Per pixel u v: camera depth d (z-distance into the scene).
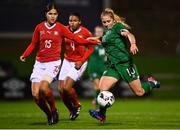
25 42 70.31
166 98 63.97
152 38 82.50
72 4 65.00
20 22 65.56
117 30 30.92
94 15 65.62
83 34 35.47
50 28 31.61
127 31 30.45
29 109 47.47
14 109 47.53
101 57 46.12
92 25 65.62
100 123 33.41
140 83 31.64
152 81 32.69
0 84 59.00
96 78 46.47
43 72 31.77
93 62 46.22
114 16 31.22
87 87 60.31
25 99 59.56
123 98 61.25
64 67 35.53
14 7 65.25
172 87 68.44
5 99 59.12
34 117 38.53
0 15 65.12
